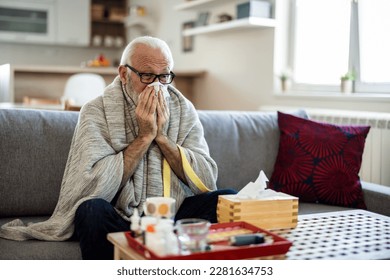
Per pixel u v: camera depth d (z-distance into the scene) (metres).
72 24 6.51
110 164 1.66
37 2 6.30
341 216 1.65
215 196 1.77
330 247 1.31
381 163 2.78
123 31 7.17
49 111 2.01
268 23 3.90
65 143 1.95
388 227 1.51
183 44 5.47
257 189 1.54
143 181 1.79
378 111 3.02
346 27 3.42
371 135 2.82
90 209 1.50
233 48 4.57
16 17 6.24
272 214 1.48
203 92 5.13
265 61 4.11
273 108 3.74
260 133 2.35
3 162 1.84
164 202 1.30
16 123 1.90
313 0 3.71
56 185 1.91
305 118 2.50
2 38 6.20
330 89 3.54
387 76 3.11
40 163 1.89
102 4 6.99
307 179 2.22
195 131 1.95
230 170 2.23
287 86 3.88
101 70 4.88
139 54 1.80
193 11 5.07
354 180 2.20
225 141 2.25
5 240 1.62
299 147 2.27
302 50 3.85
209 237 1.26
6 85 2.48
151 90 1.77
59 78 4.87
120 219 1.58
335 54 3.53
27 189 1.87
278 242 1.22
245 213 1.45
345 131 2.30
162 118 1.80
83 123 1.75
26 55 6.68
